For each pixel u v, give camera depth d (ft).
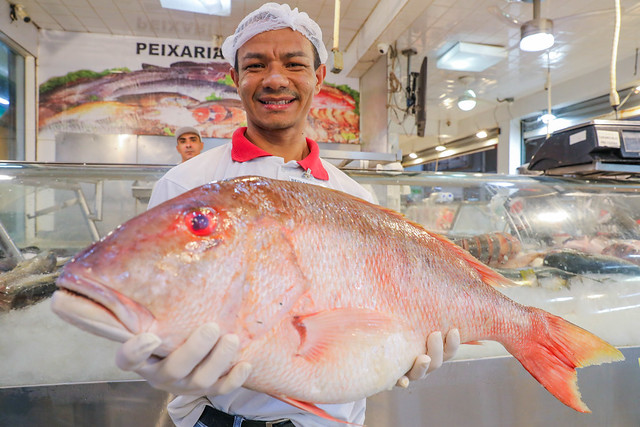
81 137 17.80
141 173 5.10
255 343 2.09
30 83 17.62
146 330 1.85
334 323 2.29
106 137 18.11
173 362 1.86
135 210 5.26
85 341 4.33
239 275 2.06
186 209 2.05
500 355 5.08
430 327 2.72
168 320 1.89
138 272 1.84
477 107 30.78
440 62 19.89
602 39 18.83
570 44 19.36
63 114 17.97
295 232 2.30
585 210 6.76
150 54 18.67
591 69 22.88
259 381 2.17
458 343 2.74
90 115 18.24
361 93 20.89
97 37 18.29
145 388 4.24
